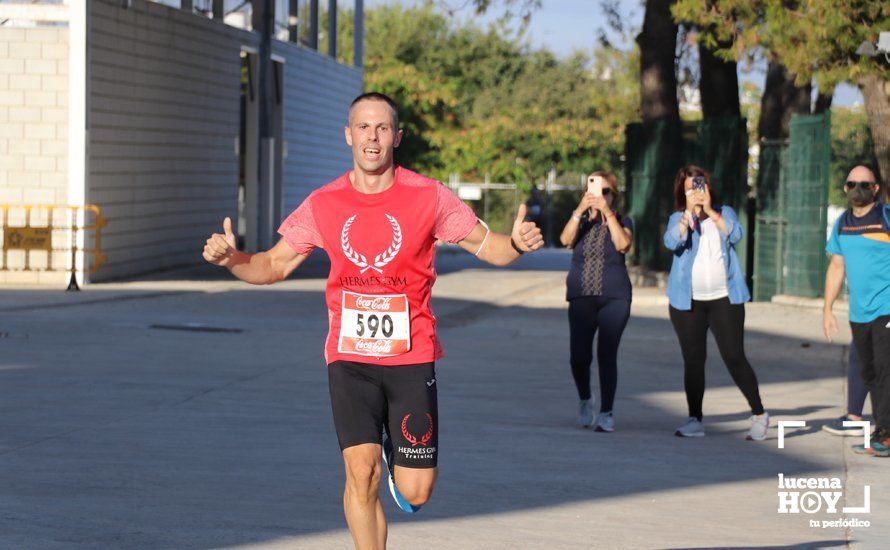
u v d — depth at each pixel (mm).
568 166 84188
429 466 9469
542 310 34375
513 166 84188
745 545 11367
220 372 21891
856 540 11641
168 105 45188
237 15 55625
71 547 10695
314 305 34094
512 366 23781
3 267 38969
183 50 46469
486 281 43938
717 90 45188
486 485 13641
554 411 19000
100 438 15703
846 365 24969
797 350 26906
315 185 66500
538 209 77125
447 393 20438
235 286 39781
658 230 43406
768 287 37906
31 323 28578
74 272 36938
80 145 38562
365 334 9375
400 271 9336
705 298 16719
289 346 25766
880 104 31125
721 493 13539
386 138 9266
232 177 52469
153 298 35406
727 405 20016
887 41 27188
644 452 15805
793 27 29422
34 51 38500
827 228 34375
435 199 9305
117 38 40750
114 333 27156
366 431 9344
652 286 42781
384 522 9453
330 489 13148
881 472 14797
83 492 12758
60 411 17656
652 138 43500
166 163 45219
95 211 39281
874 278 15922
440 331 29172
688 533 11773
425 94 91562
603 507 12742
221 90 50750
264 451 15102
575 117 99812
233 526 11516
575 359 17594
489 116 102125
